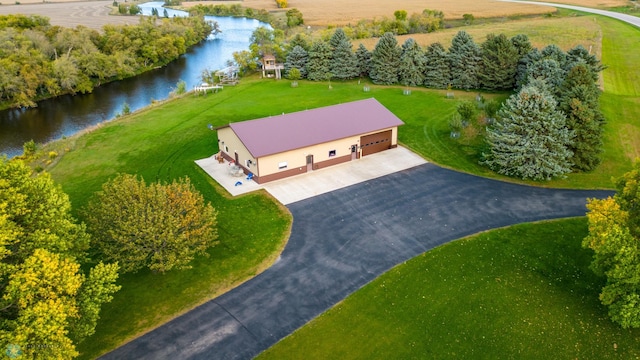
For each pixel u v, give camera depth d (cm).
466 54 6444
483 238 3122
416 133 4925
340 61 7069
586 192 3722
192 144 4759
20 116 6481
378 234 3198
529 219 3344
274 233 3222
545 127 3859
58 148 4872
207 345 2294
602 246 2275
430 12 11044
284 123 4153
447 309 2517
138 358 2217
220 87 6894
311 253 3006
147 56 8944
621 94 5547
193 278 2773
